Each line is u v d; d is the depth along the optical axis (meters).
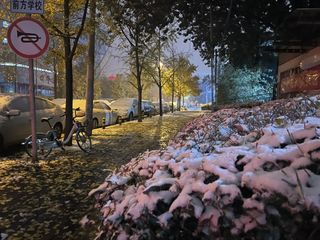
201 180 2.77
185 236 2.81
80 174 7.86
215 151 3.45
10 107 10.81
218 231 2.54
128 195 3.22
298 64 15.14
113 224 2.96
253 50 15.06
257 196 2.50
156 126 20.94
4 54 42.94
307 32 12.89
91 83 14.37
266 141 3.13
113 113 21.95
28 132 11.26
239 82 20.84
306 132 2.98
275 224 2.48
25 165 8.69
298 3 13.93
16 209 5.61
